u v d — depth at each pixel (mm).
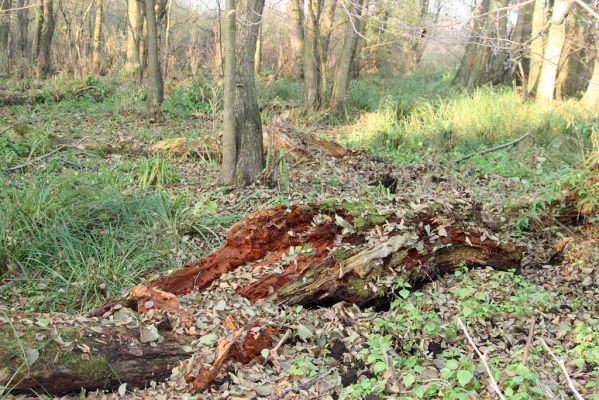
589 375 3922
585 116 13586
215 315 4523
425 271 5219
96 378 3893
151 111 15680
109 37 29016
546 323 4828
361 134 13977
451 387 3699
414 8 19703
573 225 7156
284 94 21297
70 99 18734
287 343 4445
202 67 27094
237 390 3947
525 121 13234
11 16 26266
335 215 5230
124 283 5699
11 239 5977
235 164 8336
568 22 16281
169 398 3881
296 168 9859
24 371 3721
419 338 4496
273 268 5043
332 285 4922
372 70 31281
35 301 5457
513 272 5598
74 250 6035
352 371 4074
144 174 8531
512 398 3438
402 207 5473
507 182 9656
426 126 13539
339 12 26797
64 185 7262
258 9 8195
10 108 16969
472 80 22609
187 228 6633
